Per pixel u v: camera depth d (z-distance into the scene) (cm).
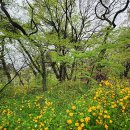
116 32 1653
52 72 2484
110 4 2189
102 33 1906
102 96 902
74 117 779
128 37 1619
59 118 856
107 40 1667
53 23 2202
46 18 2206
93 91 1085
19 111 1267
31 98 1606
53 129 824
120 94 884
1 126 933
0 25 1875
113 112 809
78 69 1722
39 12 2175
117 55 1942
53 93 1625
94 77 1855
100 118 768
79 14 2314
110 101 853
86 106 850
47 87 2066
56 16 2214
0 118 1079
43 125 836
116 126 766
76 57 1530
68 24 2370
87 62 1714
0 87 2044
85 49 1800
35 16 2130
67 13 2281
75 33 2262
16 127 936
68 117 791
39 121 918
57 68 2580
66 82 1939
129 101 858
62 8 2236
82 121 719
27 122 967
